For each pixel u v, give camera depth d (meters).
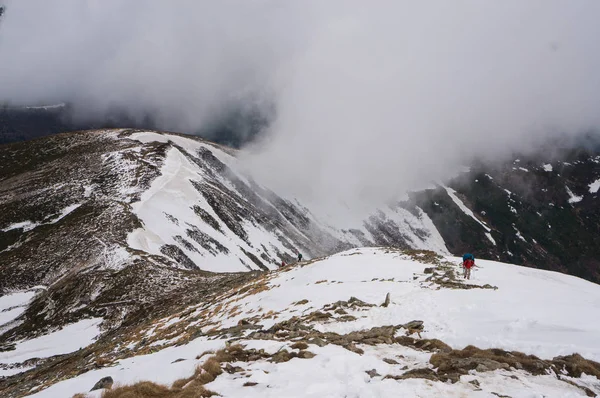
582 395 8.56
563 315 14.15
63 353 38.66
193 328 25.52
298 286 27.77
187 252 86.69
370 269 29.66
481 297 18.02
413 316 16.45
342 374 10.10
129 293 50.56
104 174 111.56
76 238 69.50
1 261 64.50
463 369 10.05
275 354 12.29
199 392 9.19
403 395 8.40
